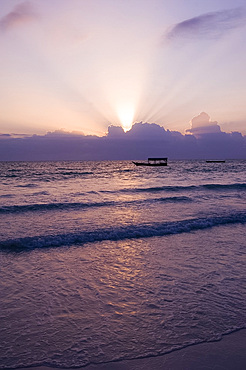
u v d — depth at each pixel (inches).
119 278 240.8
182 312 181.9
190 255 307.3
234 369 128.0
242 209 613.6
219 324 167.8
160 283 229.9
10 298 200.4
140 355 137.8
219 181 1497.3
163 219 502.3
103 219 502.9
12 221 485.1
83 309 185.2
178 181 1525.6
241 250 326.3
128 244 353.7
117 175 2187.5
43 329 160.4
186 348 143.9
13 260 288.4
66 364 130.6
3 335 153.6
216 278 241.0
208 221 480.1
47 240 357.4
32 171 2760.8
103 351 140.8
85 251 322.7
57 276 244.8
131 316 176.6
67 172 2628.0
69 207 633.0
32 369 127.0
